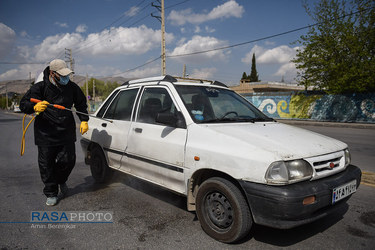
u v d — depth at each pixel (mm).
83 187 4438
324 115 19969
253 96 24531
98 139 4410
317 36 18047
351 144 8688
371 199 3723
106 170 4422
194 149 2852
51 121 3520
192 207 2984
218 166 2617
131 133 3744
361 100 17922
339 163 2805
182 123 3100
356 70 16797
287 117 22297
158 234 2848
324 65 18172
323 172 2562
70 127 3719
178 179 3051
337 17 17453
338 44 17391
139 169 3641
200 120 3074
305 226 3025
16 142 9695
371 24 16703
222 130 2842
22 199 3896
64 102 3617
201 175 2941
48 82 3482
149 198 3916
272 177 2318
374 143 8898
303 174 2406
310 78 19000
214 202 2748
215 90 3775
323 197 2402
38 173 5340
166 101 3430
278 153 2398
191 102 3293
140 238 2762
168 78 3596
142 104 3791
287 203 2223
